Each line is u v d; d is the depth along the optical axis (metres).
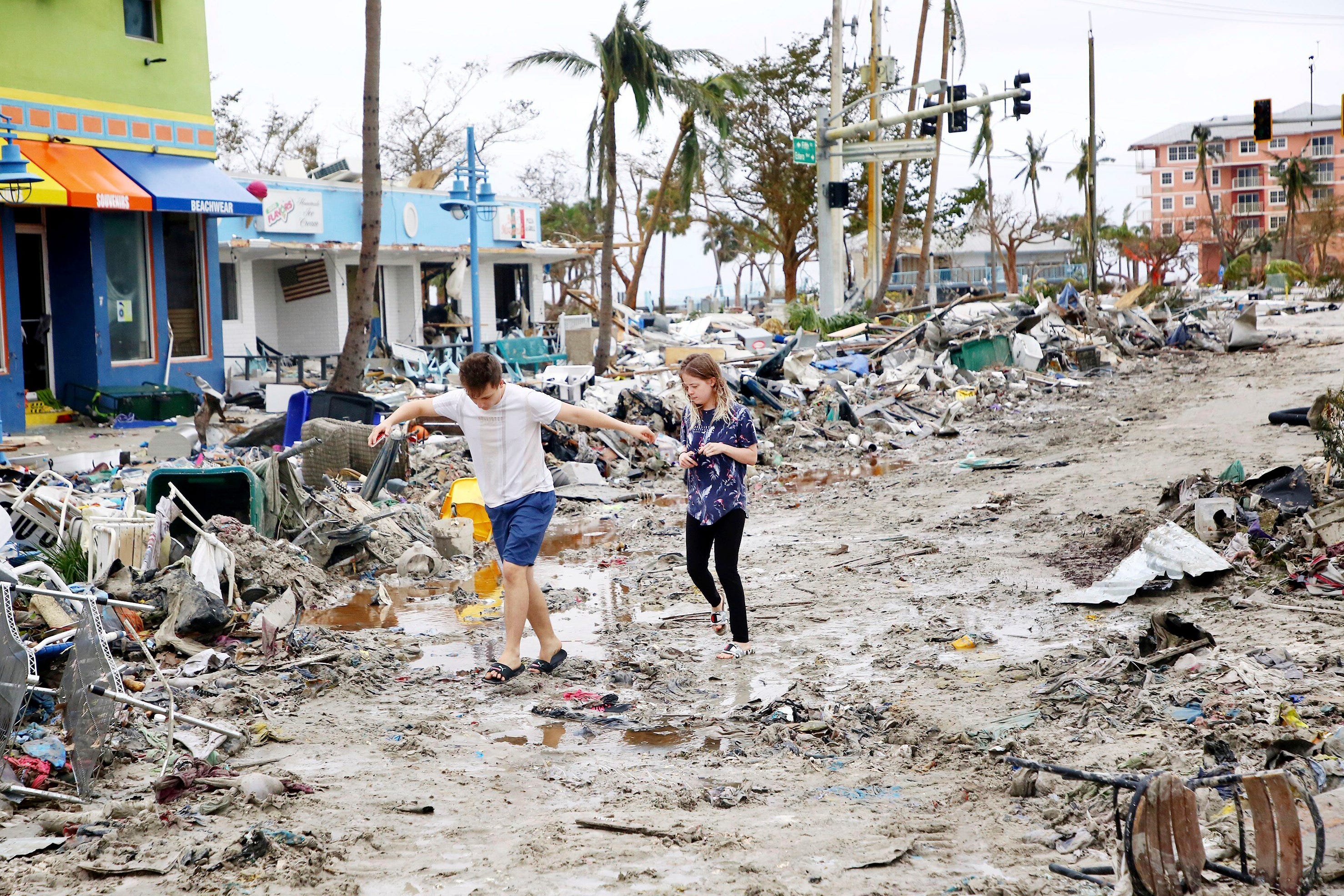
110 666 4.71
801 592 8.23
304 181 25.70
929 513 11.09
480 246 30.56
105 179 16.27
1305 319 40.59
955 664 6.34
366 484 10.94
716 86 27.25
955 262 103.12
